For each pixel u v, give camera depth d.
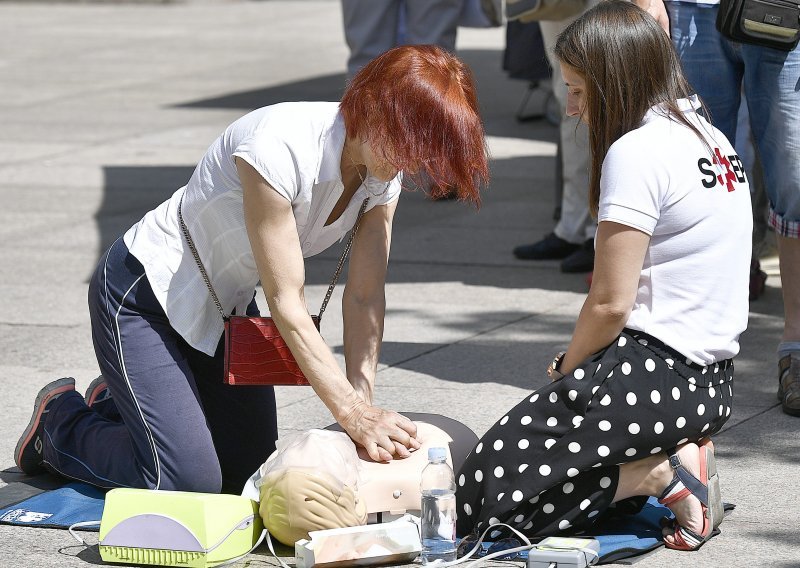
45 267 13.41
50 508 7.04
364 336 7.10
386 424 6.52
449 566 6.09
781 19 8.34
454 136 5.88
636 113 6.28
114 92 27.45
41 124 23.42
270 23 42.81
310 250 6.91
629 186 6.04
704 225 6.18
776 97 8.56
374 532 6.12
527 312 11.34
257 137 6.30
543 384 9.26
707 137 6.36
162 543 6.20
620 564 6.12
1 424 8.62
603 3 6.45
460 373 9.57
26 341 10.74
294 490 6.16
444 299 11.85
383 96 5.94
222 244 6.64
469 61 31.48
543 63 18.80
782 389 8.54
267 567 6.21
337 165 6.27
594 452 6.16
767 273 12.20
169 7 49.44
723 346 6.23
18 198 17.09
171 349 6.82
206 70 30.95
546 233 14.53
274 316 6.52
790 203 8.59
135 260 6.82
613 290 6.06
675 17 9.12
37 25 43.09
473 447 6.88
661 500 6.31
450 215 15.72
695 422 6.20
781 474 7.41
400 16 17.11
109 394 7.71
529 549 6.16
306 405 8.93
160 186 17.69
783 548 6.32
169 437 6.70
